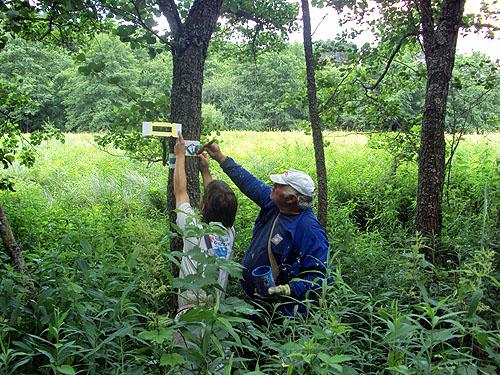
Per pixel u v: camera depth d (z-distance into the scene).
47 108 54.03
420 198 4.37
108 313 2.16
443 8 4.32
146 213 8.15
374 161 10.98
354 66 6.40
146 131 2.99
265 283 2.52
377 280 3.50
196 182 3.37
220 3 3.43
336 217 6.08
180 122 3.29
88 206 9.20
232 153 12.98
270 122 56.19
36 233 5.03
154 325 1.57
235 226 5.59
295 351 1.62
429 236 4.25
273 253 2.86
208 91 58.12
